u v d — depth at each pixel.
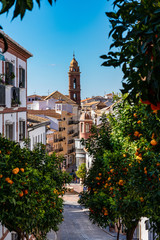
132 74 2.34
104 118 17.86
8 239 18.09
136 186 8.47
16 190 8.64
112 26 2.30
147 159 7.75
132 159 12.05
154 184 7.65
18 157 10.41
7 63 19.61
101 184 16.28
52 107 90.12
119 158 12.30
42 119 35.97
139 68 2.20
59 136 78.31
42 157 14.66
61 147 79.50
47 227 13.90
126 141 13.05
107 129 17.59
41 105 89.62
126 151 12.66
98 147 18.19
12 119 21.03
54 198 12.80
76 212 40.31
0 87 17.88
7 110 19.89
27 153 11.70
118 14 2.30
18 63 21.95
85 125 57.00
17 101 21.06
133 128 7.27
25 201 9.87
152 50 2.04
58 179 15.28
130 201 10.53
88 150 18.25
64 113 81.06
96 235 28.84
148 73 2.12
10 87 20.19
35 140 31.59
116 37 2.30
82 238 27.75
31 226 11.19
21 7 1.63
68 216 37.78
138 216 11.69
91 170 17.39
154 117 4.81
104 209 14.55
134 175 8.32
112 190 12.90
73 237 28.11
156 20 2.02
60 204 14.09
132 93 2.41
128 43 2.32
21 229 11.41
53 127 74.38
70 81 114.88
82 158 57.38
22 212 10.09
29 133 28.89
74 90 114.88
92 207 15.15
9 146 10.74
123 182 11.62
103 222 15.16
